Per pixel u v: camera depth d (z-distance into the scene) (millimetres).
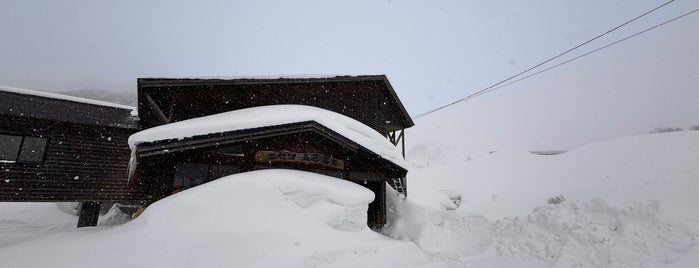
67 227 14289
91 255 5082
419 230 10094
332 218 7539
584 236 6207
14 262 4789
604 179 14859
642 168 14336
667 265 4742
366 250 6910
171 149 8273
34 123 10734
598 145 21047
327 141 10422
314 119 9906
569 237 6410
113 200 11414
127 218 15875
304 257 5707
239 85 12555
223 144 8961
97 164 11469
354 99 14945
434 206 20469
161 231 5824
